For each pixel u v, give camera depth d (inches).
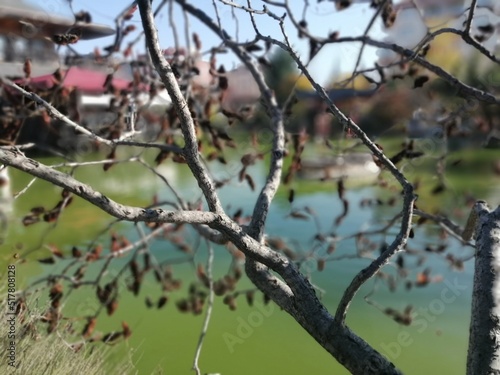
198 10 111.0
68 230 248.8
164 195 332.5
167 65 52.1
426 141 134.5
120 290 180.4
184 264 214.2
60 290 109.7
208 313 103.7
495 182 312.7
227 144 123.0
